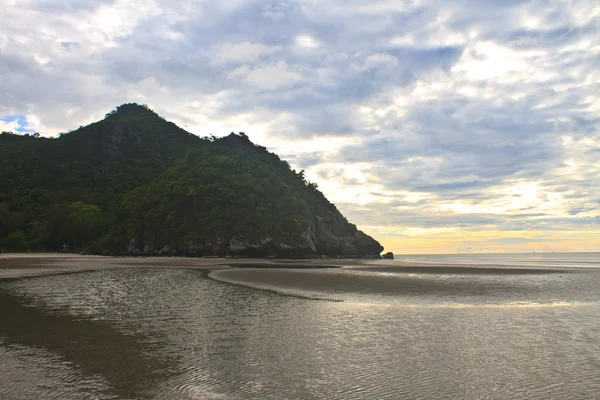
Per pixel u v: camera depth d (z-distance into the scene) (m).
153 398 9.07
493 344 13.79
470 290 28.42
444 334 15.18
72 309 19.98
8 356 12.04
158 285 30.75
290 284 31.78
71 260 66.81
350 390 9.66
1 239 96.25
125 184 129.62
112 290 27.56
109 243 98.50
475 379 10.42
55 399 8.90
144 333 15.12
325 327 16.33
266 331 15.59
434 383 10.14
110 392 9.37
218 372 10.86
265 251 101.75
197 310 20.08
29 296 24.19
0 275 36.91
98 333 15.04
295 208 119.81
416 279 36.00
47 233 100.81
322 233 122.12
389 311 19.95
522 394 9.48
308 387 9.83
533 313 19.59
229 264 64.31
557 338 14.62
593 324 17.05
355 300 23.66
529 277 39.03
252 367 11.30
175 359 11.95
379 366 11.44
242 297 24.69
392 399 9.15
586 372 10.97
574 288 29.98
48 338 14.21
